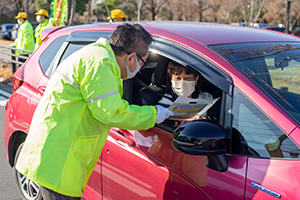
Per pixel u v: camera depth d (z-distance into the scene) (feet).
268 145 5.32
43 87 9.16
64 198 5.96
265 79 6.08
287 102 5.74
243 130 5.60
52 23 28.68
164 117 5.84
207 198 5.66
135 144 7.02
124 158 7.19
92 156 6.07
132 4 90.84
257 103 5.56
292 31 89.25
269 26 76.79
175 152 6.26
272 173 5.09
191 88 7.14
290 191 4.83
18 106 9.81
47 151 5.70
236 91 5.80
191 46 6.69
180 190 6.08
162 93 8.04
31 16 142.72
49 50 9.98
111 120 5.44
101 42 5.78
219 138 5.22
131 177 7.04
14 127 9.95
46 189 5.95
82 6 132.57
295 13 89.97
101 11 138.92
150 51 7.41
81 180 6.02
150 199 6.66
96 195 8.16
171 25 8.23
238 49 6.73
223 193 5.45
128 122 5.56
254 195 5.12
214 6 107.86
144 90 8.06
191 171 5.92
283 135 5.22
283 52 7.10
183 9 110.01
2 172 12.73
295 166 4.97
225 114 5.88
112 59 5.57
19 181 10.51
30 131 6.00
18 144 10.36
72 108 5.66
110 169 7.57
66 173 5.75
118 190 7.44
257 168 5.25
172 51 6.80
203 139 5.22
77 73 5.50
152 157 6.66
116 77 5.64
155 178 6.54
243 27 9.00
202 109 5.68
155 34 7.45
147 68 8.37
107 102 5.33
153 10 83.35
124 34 5.85
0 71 29.84
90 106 5.45
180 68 6.99
